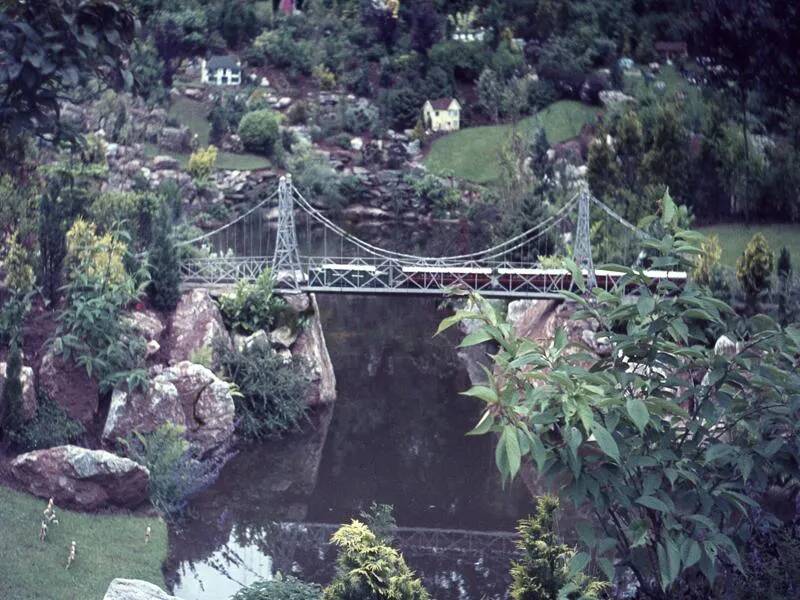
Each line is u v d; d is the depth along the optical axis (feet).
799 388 24.66
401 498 84.17
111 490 70.33
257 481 86.58
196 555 69.36
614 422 23.81
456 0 242.17
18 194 100.58
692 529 25.27
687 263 26.40
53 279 91.09
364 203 199.52
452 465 92.99
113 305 86.94
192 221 162.50
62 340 82.23
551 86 215.51
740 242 138.82
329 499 83.35
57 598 56.03
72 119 173.88
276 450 94.48
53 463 68.64
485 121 219.41
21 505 65.98
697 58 61.93
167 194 156.56
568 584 27.86
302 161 200.75
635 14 217.56
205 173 189.37
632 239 133.49
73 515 67.56
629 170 153.58
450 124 217.36
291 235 110.93
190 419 88.28
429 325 144.77
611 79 212.23
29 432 76.69
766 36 57.00
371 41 234.79
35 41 24.21
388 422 104.32
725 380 25.59
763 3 55.88
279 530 75.72
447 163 208.23
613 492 25.05
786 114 117.19
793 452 25.05
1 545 60.18
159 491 75.36
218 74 218.59
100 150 147.13
